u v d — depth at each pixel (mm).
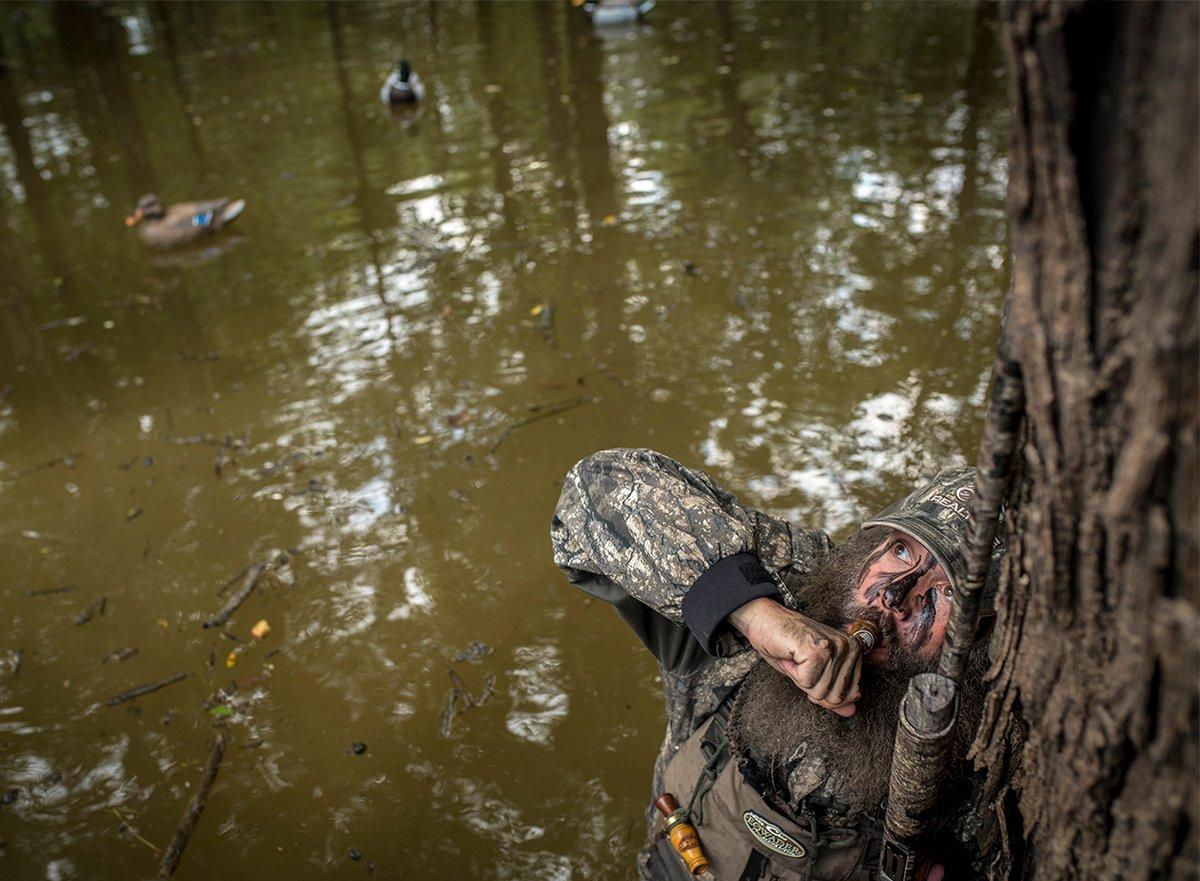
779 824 1664
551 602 3260
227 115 8234
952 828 1554
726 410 3988
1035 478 923
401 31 10312
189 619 3271
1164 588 809
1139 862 922
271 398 4367
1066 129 781
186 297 5332
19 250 6125
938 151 6172
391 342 4688
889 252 5035
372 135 7449
